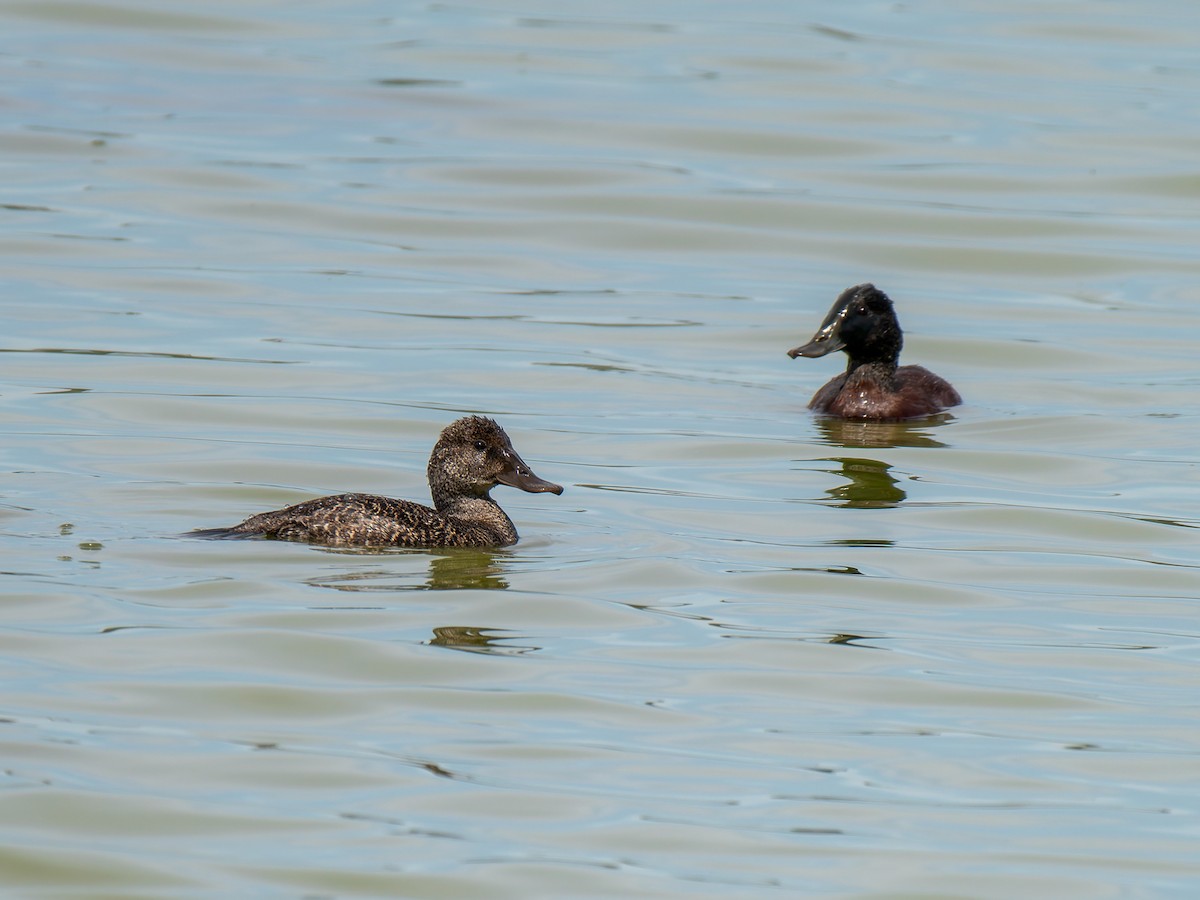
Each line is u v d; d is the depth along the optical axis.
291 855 9.73
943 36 40.88
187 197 30.20
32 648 12.30
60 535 14.70
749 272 27.55
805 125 34.78
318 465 17.64
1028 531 16.17
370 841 9.90
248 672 12.07
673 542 15.38
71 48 39.06
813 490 17.34
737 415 20.44
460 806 10.36
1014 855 9.93
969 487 17.59
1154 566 15.18
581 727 11.48
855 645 13.07
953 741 11.46
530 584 14.03
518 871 9.62
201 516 15.48
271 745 11.05
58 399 19.97
